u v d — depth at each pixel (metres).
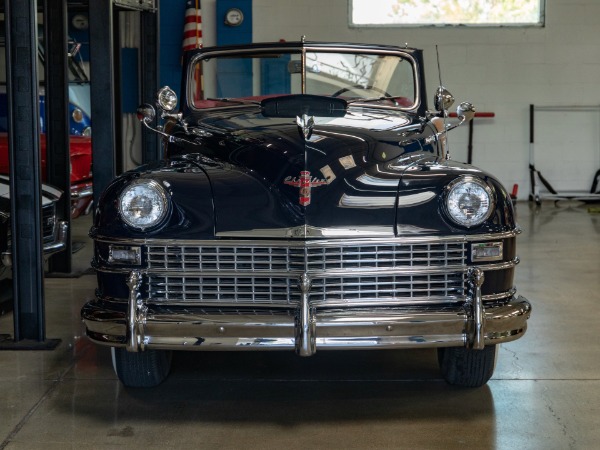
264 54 4.32
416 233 3.14
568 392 3.58
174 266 3.13
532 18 11.23
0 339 4.39
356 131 3.67
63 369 3.92
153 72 6.82
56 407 3.41
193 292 3.13
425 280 3.16
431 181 3.22
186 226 3.12
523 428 3.17
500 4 11.20
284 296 3.12
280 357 4.12
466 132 11.40
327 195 3.16
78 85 9.13
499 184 3.27
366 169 3.30
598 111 11.34
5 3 4.13
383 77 4.35
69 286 5.87
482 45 11.23
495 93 11.31
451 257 3.17
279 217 3.13
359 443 3.03
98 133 5.52
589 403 3.44
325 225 3.11
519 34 11.21
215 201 3.16
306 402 3.47
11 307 5.15
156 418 3.29
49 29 5.99
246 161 3.39
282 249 3.11
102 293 3.25
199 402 3.47
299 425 3.21
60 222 5.27
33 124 4.18
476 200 3.15
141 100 6.85
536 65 11.27
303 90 4.31
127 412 3.35
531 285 5.82
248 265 3.12
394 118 4.08
